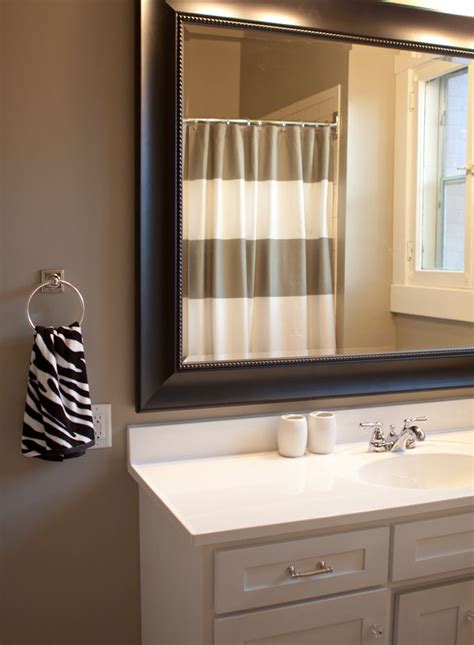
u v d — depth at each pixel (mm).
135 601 1983
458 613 1750
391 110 2123
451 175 2213
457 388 2281
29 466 1860
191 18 1865
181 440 1955
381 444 2035
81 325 1871
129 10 1849
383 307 2166
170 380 1919
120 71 1853
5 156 1779
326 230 2082
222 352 1982
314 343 2086
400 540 1658
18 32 1766
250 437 2023
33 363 1739
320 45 2018
